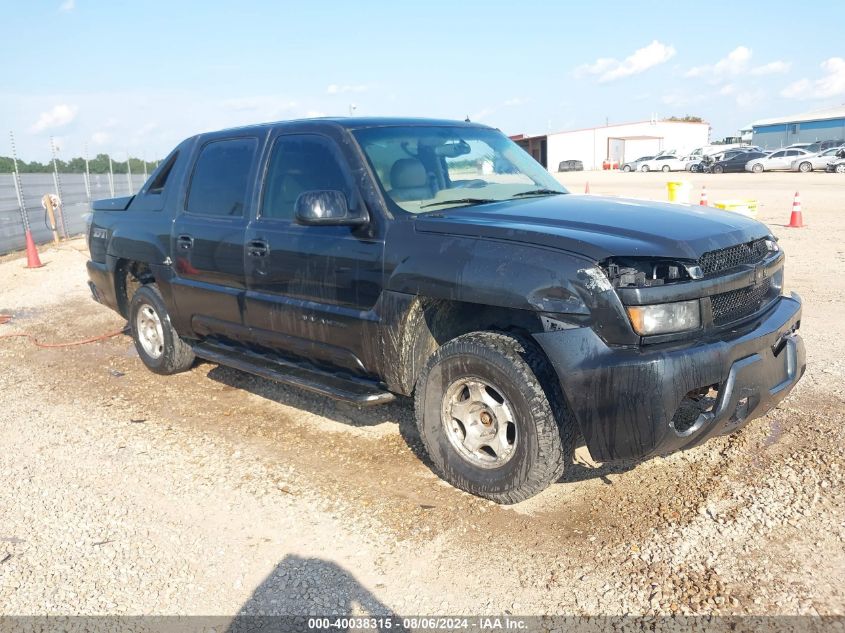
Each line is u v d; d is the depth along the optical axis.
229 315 4.98
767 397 3.54
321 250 4.18
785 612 2.81
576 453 4.27
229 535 3.56
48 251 15.12
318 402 5.37
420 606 2.99
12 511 3.86
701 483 3.84
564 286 3.22
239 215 4.82
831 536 3.28
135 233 5.82
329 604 3.02
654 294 3.15
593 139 70.81
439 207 4.05
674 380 3.11
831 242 12.14
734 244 3.49
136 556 3.40
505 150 4.97
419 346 3.95
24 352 7.31
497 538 3.44
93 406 5.54
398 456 4.37
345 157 4.19
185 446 4.67
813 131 62.81
